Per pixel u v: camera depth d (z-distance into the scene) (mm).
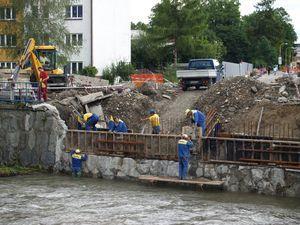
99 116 29922
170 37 61625
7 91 29297
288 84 31781
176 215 18578
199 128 23359
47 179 25094
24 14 48188
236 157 22469
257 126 26984
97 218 18156
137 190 22672
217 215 18609
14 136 27781
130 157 24516
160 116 31219
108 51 58906
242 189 22250
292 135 25359
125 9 61094
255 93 30703
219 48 81625
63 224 17438
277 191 21609
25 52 32094
